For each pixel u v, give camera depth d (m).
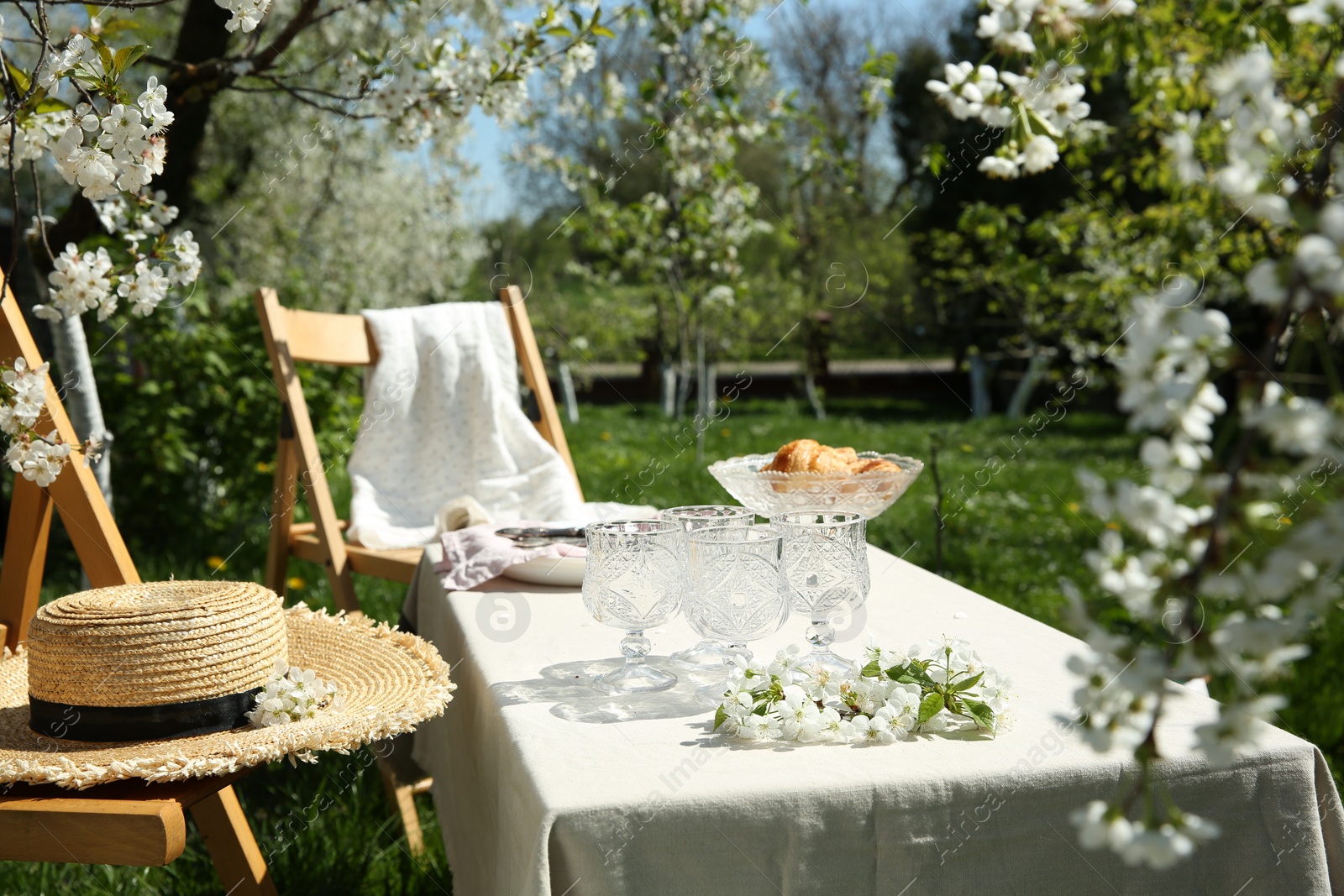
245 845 1.56
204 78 2.38
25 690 1.39
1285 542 0.44
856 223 9.33
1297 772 1.04
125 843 1.05
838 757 1.05
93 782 1.06
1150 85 2.45
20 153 1.39
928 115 8.69
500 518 2.73
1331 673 2.72
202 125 2.78
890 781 0.99
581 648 1.45
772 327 9.30
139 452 3.91
